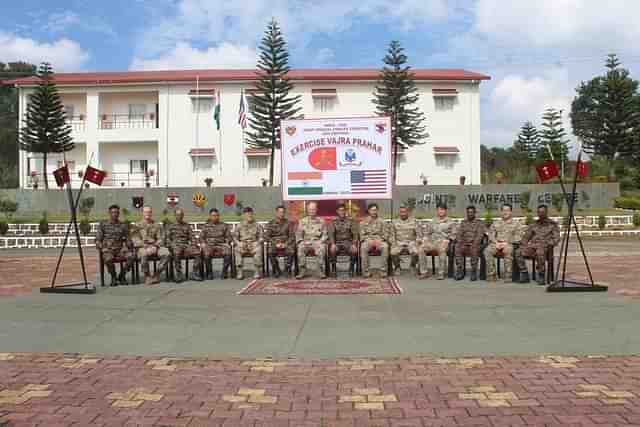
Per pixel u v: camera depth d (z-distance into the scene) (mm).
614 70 38406
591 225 24531
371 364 5191
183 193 28000
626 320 6730
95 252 18828
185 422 3922
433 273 10781
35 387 4633
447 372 4934
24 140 33688
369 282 9914
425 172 36406
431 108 36469
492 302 7926
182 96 36469
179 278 10156
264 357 5434
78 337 6168
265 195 27969
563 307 7523
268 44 32094
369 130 12234
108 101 37812
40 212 28297
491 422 3855
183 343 5922
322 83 36188
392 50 32375
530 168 44531
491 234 10055
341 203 12289
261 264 10445
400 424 3855
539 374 4832
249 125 35906
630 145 38500
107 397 4406
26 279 10945
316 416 4016
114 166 37906
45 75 33656
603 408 4066
